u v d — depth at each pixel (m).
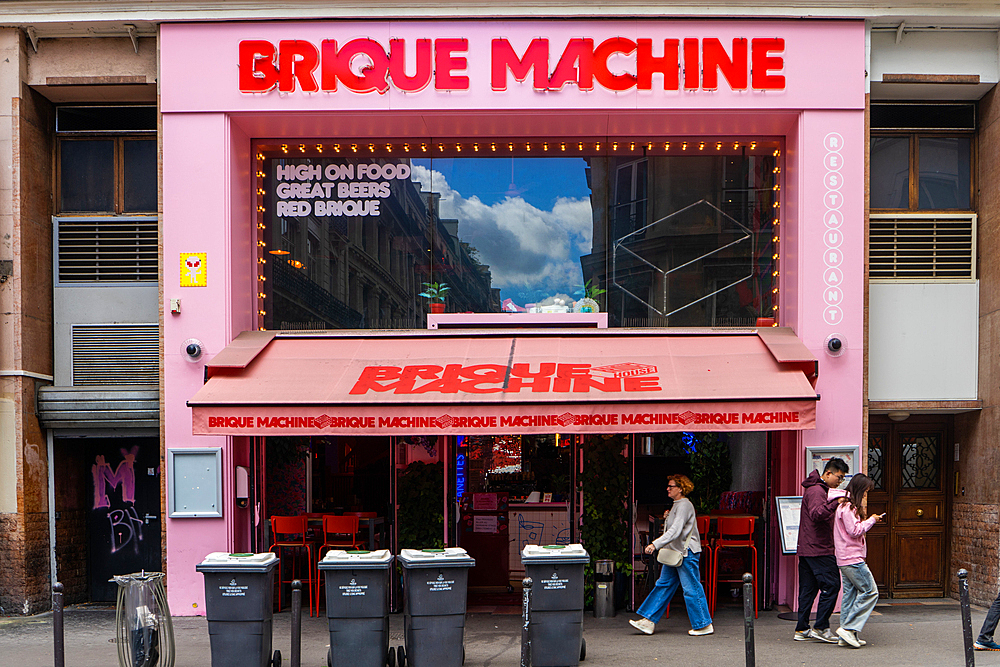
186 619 9.40
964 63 10.11
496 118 9.98
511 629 8.93
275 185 10.58
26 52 10.13
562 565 7.26
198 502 9.57
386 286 10.52
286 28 9.83
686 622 9.23
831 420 9.61
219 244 9.77
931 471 10.95
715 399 8.22
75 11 9.74
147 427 10.38
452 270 10.54
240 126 10.11
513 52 9.77
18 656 7.83
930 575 10.84
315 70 9.80
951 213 10.53
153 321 10.58
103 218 10.65
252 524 9.72
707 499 10.48
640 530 10.12
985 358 10.23
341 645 7.07
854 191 9.76
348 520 9.59
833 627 8.72
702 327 10.39
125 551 10.86
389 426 8.28
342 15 9.77
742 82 9.76
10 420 9.85
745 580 6.55
